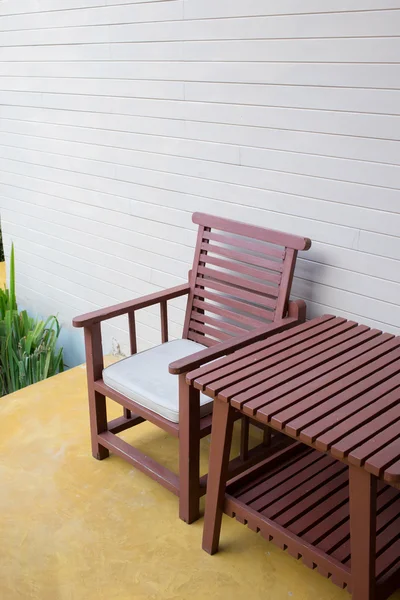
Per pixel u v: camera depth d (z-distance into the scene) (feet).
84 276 10.84
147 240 9.37
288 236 6.79
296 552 5.30
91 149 9.70
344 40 6.24
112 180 9.55
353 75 6.28
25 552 6.14
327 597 5.65
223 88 7.49
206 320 7.90
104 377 7.00
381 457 4.33
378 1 5.90
